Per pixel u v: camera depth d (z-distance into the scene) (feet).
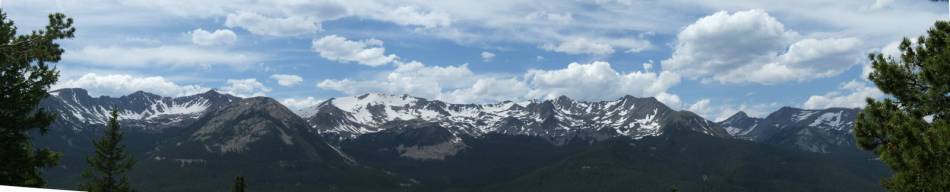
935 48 72.08
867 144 71.10
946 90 67.72
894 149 67.10
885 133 69.36
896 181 66.85
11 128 134.92
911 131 65.46
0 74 130.41
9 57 115.24
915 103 72.28
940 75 67.87
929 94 69.41
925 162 63.87
